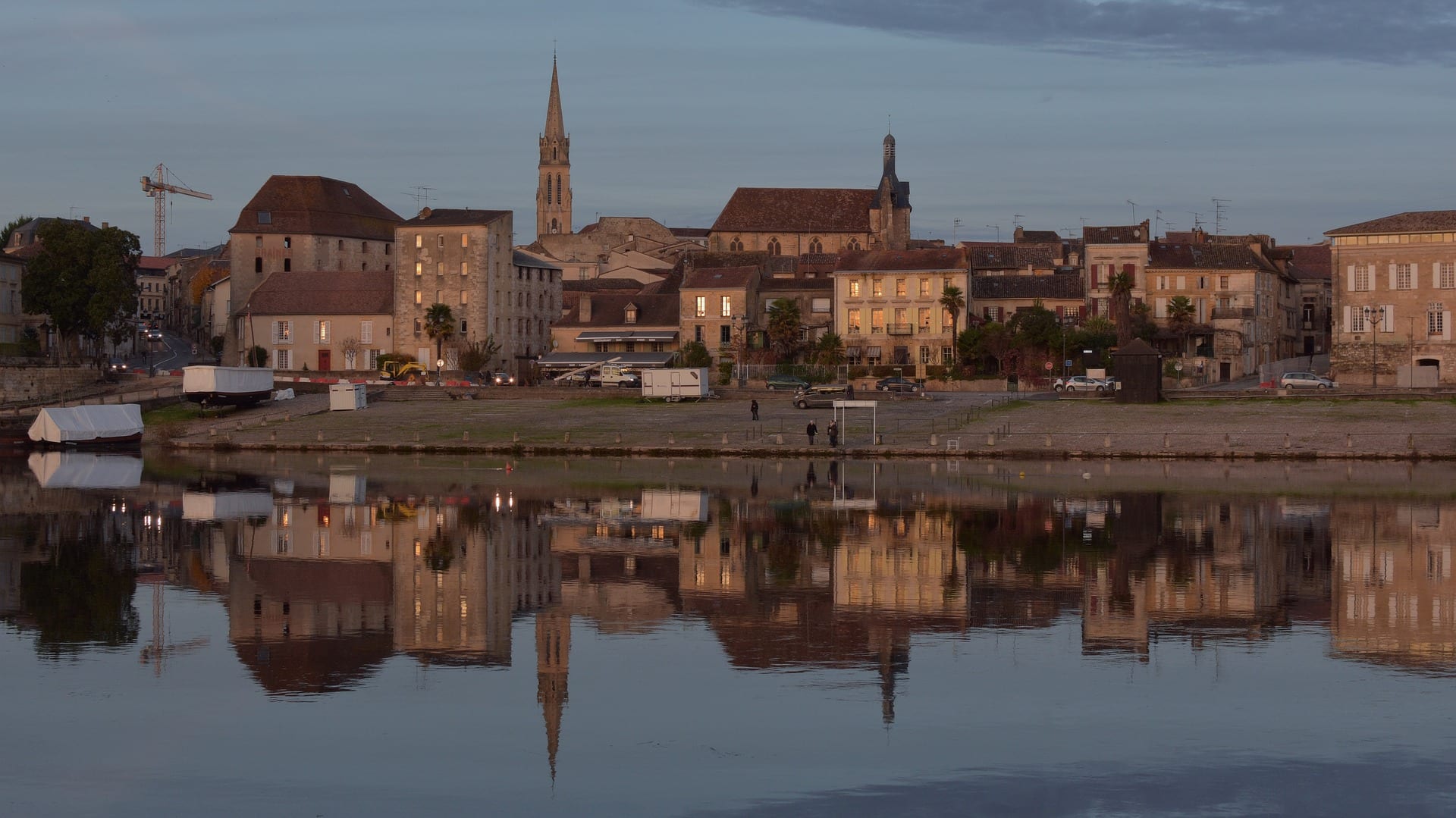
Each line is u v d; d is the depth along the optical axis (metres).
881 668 37.09
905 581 48.69
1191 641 39.81
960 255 169.12
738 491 78.12
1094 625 41.81
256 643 40.31
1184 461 95.19
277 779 29.22
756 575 50.34
